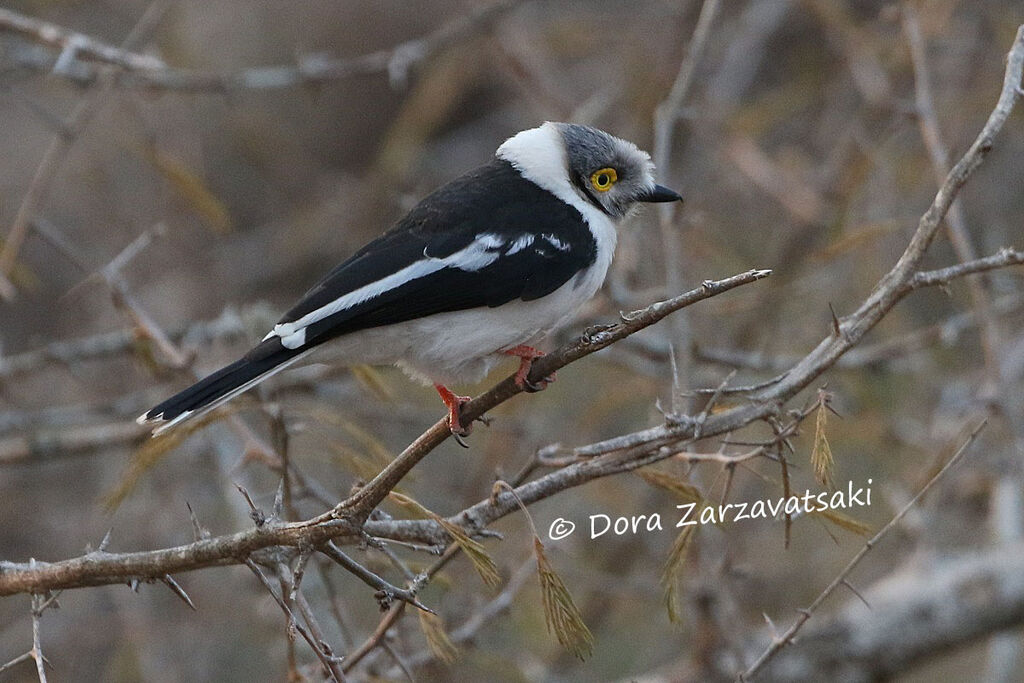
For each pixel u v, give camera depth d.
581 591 11.51
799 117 16.23
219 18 17.08
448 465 13.30
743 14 15.11
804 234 13.67
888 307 6.58
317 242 15.95
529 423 12.12
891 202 12.87
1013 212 14.38
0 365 11.09
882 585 11.09
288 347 7.44
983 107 13.30
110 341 11.41
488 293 7.93
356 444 12.12
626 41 15.59
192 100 14.34
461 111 18.28
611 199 8.89
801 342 13.18
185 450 11.97
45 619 12.71
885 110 13.62
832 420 11.09
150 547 12.50
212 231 15.87
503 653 10.28
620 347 11.45
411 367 8.05
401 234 8.04
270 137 15.73
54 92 15.12
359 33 17.92
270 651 11.34
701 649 10.54
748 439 11.52
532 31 15.24
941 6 13.07
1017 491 10.96
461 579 10.19
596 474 6.66
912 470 11.59
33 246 15.50
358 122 18.19
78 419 11.29
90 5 15.48
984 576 10.68
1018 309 13.17
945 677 13.85
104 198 15.10
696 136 14.45
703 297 5.79
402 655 8.61
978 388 11.98
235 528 10.34
